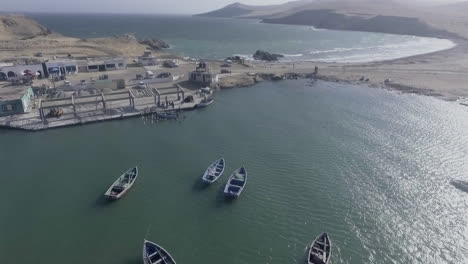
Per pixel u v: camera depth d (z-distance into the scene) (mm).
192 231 41125
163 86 99312
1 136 67562
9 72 97062
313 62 156125
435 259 37656
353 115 84125
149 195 48094
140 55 149375
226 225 42281
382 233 41562
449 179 53594
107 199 46750
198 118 79562
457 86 110000
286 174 54562
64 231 40750
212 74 103000
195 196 48031
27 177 52375
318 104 92938
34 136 67812
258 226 42281
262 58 160375
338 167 57188
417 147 65438
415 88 107875
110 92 90125
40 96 85688
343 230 41938
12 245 38375
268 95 100938
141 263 36188
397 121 80000
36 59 116500
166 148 63344
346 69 136125
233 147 64188
